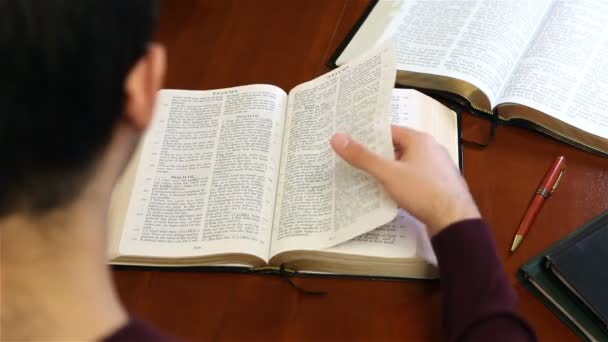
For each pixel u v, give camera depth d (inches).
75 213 12.3
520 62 29.2
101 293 13.0
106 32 10.9
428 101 27.7
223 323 23.3
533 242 24.5
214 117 28.6
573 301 22.0
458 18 31.0
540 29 30.6
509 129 28.3
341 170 24.8
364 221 23.0
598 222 23.8
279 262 24.0
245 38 34.1
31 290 12.2
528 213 25.1
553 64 28.3
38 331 12.4
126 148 13.4
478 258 20.9
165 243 24.6
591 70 28.0
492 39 29.3
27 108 10.3
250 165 26.2
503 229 25.0
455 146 27.2
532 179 26.4
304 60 32.5
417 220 23.7
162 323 23.5
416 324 22.6
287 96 29.4
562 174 26.4
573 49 28.8
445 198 22.0
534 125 27.8
